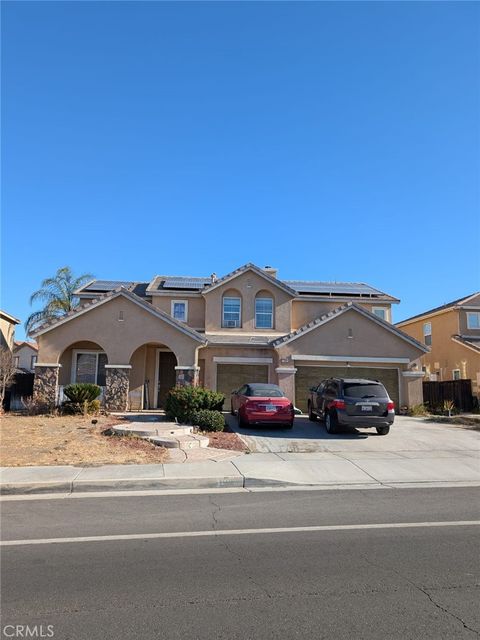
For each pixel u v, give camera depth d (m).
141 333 21.33
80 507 7.96
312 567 5.33
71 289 34.28
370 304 26.95
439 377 31.50
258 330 25.12
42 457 11.44
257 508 7.93
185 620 4.15
